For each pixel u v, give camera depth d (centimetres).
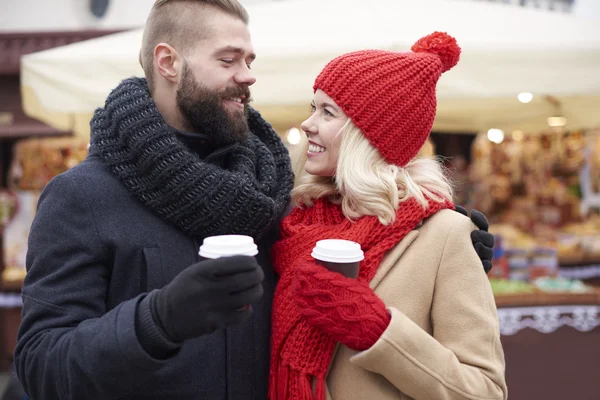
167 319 100
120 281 129
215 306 99
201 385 129
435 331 137
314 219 153
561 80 281
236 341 135
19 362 119
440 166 162
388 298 136
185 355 128
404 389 125
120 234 128
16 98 525
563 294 354
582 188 601
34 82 284
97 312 124
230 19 139
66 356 108
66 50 291
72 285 122
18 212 492
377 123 142
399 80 143
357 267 126
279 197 144
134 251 128
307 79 275
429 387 122
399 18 303
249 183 132
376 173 144
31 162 542
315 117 152
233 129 140
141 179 129
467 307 134
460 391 123
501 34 290
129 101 133
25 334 119
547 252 409
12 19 574
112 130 132
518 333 352
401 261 140
